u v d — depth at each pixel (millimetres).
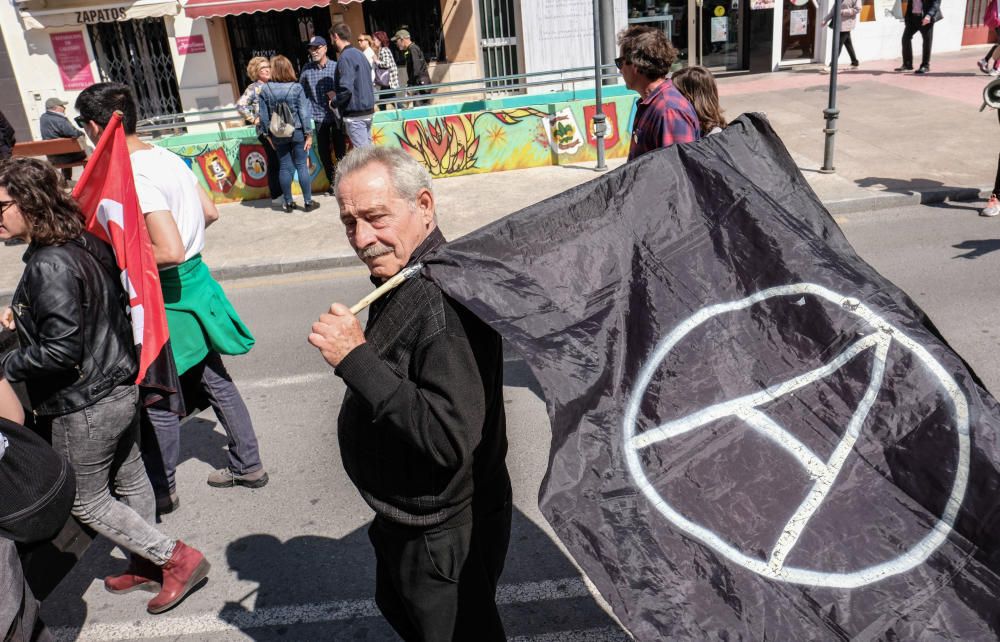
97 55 15336
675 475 1883
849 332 1997
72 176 12016
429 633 2219
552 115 11055
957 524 1807
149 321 3168
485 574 2242
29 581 2867
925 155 9844
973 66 14555
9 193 2738
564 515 1790
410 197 2045
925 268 6641
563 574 3393
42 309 2734
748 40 16016
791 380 1987
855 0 14828
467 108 11742
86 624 3314
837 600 1770
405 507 2105
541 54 14047
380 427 2086
